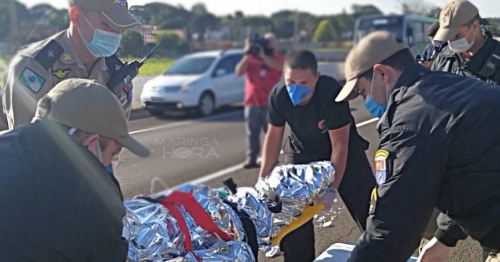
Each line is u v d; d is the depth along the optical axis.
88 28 1.92
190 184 1.71
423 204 1.50
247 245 1.64
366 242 1.57
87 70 2.02
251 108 5.59
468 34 2.78
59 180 1.23
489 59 2.83
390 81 1.66
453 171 1.53
